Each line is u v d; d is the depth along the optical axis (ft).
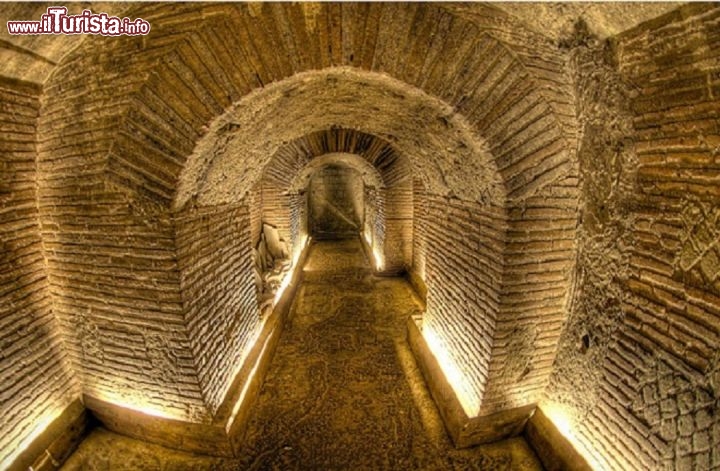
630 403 6.54
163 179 6.67
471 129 6.64
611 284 6.82
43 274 8.16
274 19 5.79
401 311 18.08
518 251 7.50
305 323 16.66
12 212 7.28
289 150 20.18
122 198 7.09
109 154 6.70
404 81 6.35
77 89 6.46
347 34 5.96
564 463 7.92
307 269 25.58
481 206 8.38
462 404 9.68
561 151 6.82
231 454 8.98
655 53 4.96
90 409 9.36
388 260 23.52
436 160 9.92
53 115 6.79
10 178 7.05
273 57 6.04
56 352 8.67
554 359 8.66
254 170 10.94
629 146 5.89
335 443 9.56
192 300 7.95
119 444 9.25
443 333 11.32
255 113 7.52
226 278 9.88
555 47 5.97
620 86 5.60
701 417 5.28
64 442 8.74
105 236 7.48
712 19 4.20
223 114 6.37
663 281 5.75
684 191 5.23
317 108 9.54
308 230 34.24
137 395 8.87
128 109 6.24
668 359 5.76
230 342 10.16
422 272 20.56
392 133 10.82
